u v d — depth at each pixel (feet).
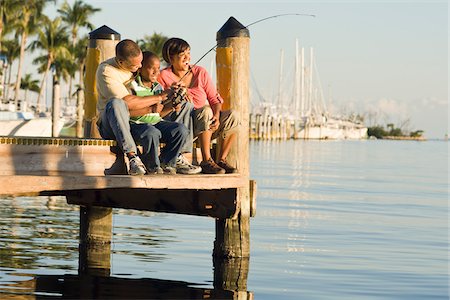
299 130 526.16
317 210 76.43
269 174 141.28
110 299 32.37
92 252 43.09
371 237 56.29
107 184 30.42
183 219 60.29
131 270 38.55
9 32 260.62
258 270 40.11
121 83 34.24
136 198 42.04
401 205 86.69
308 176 139.03
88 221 45.19
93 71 43.34
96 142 32.73
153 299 32.78
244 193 40.01
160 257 42.47
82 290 33.65
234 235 40.73
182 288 35.06
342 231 59.31
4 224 53.42
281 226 60.95
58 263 39.52
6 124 163.02
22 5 255.70
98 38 43.32
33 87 344.69
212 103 38.86
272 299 33.94
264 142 397.60
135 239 48.78
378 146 427.33
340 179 133.49
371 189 111.65
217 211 39.99
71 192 42.09
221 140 39.58
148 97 34.22
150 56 35.17
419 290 37.24
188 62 38.47
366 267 42.83
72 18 301.43
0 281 34.53
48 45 290.56
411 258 46.68
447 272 42.27
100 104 34.40
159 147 35.29
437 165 211.61
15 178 27.37
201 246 46.83
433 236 58.34
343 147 375.86
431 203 90.89
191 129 36.96
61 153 31.63
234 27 39.91
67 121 237.25
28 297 31.89
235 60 39.86
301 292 35.60
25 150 30.45
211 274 38.37
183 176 34.37
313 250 48.24
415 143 586.45
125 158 33.71
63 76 304.50
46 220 56.59
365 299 34.81
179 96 35.29
